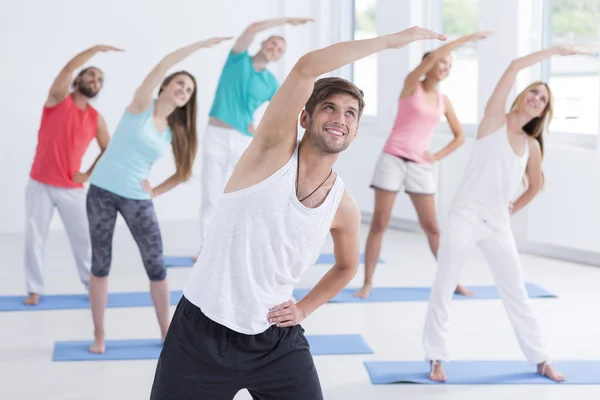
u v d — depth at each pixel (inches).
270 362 101.9
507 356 186.1
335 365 179.9
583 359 184.2
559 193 276.1
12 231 325.4
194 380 100.4
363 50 89.8
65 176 218.4
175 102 178.5
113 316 215.5
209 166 269.0
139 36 340.8
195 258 283.1
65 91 214.8
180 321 100.4
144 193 180.4
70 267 268.8
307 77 90.4
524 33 289.0
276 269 98.2
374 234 235.1
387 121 339.3
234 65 264.2
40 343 193.3
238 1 359.3
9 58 319.9
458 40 229.6
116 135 178.9
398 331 204.7
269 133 93.3
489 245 167.8
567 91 283.9
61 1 325.7
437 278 168.4
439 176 315.3
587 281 254.2
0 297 231.5
